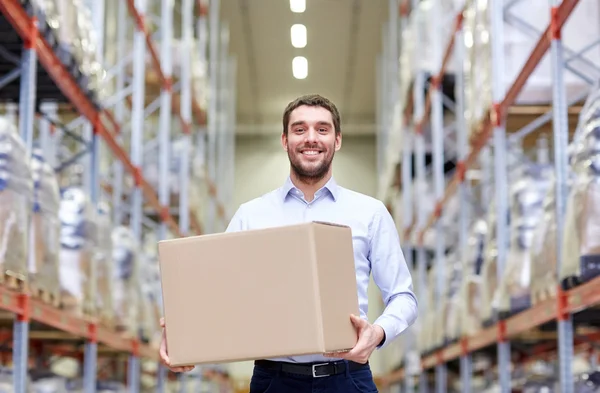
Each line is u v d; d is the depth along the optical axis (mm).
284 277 2648
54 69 5602
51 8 5352
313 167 3039
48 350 8516
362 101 20656
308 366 3002
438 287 9961
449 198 9719
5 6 4547
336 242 2762
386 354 17641
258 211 3199
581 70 6180
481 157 9188
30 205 4641
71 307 5727
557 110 4957
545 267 5086
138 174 8906
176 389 13977
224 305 2701
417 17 10531
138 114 9000
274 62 18719
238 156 21438
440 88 9898
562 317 4781
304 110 3051
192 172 12188
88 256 5945
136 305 7887
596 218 4160
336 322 2705
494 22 6410
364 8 16344
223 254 2715
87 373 6348
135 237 8836
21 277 4488
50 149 7934
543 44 5309
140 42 9102
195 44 12898
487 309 6656
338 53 18250
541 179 5953
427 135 11594
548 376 6820
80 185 8328
